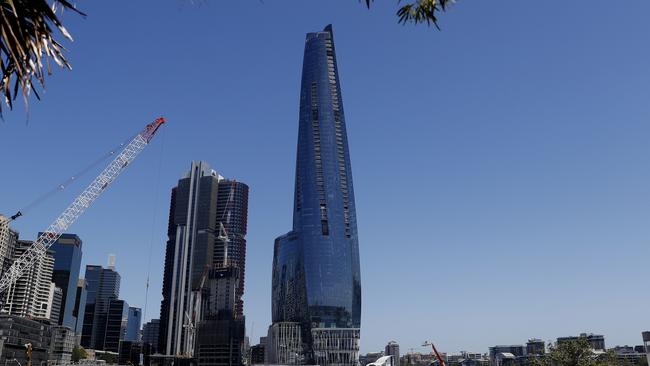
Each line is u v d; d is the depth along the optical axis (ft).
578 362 556.10
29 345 433.48
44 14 47.26
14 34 45.65
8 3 45.03
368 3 60.90
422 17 64.23
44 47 48.37
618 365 606.14
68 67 49.75
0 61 46.62
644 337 626.64
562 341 575.79
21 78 46.21
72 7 48.49
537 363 595.06
